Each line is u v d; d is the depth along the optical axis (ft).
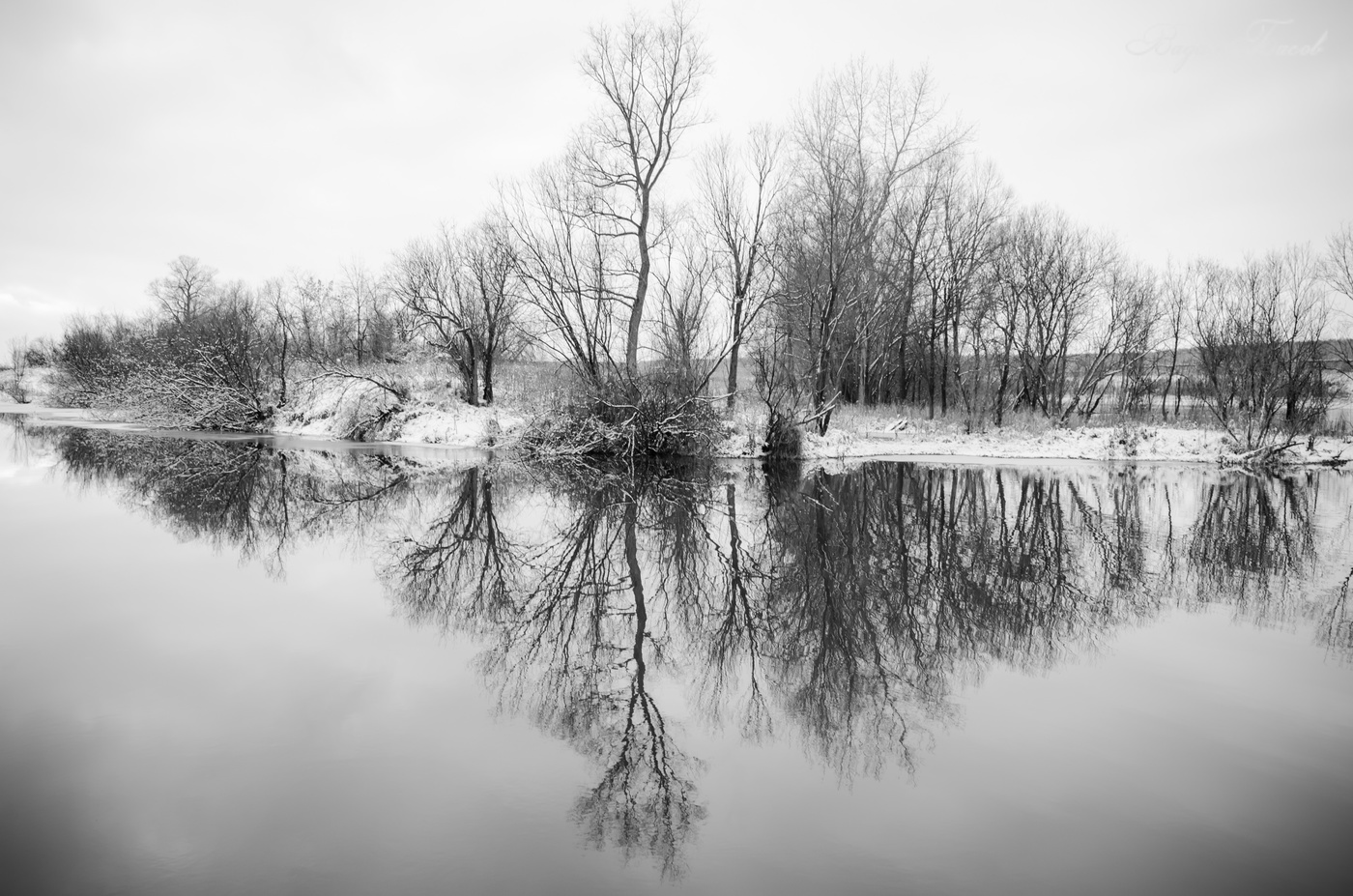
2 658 22.04
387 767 16.20
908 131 98.84
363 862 12.82
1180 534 45.65
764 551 40.06
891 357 150.00
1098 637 25.90
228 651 23.17
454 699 20.15
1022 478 74.28
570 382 89.97
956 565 36.91
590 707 19.93
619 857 13.08
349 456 84.38
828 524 47.93
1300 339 121.80
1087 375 143.13
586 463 81.10
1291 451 95.25
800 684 21.75
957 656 24.09
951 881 12.51
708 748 17.53
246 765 16.17
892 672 22.75
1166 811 14.67
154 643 23.72
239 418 121.19
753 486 66.23
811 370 104.17
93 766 15.90
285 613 27.32
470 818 14.34
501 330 110.52
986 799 15.19
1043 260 140.05
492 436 95.20
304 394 120.37
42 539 38.70
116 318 231.50
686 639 25.93
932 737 18.11
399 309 125.08
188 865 12.63
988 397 132.67
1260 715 19.27
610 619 28.30
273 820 14.10
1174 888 12.32
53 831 13.56
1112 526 48.14
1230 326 136.56
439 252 113.29
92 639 23.86
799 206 104.73
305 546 38.68
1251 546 41.91
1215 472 84.89
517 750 17.24
